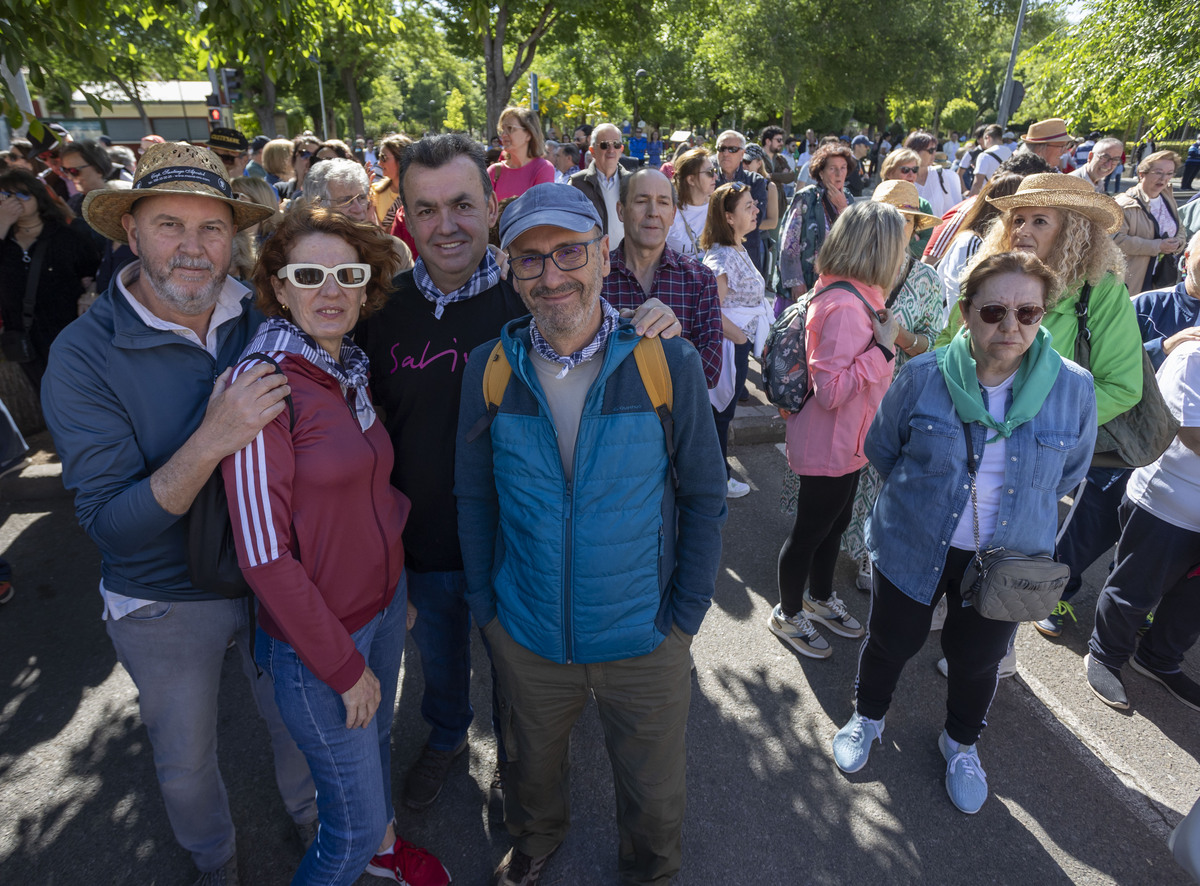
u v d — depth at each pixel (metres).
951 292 3.35
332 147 6.75
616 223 4.98
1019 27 14.59
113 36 4.97
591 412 1.67
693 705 2.89
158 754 1.92
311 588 1.56
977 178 8.25
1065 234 2.51
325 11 5.32
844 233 2.64
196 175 1.64
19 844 2.31
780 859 2.27
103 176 5.32
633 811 1.95
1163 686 2.99
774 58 26.89
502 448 1.75
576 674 1.84
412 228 2.04
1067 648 3.24
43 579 3.72
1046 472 2.12
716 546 1.81
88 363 1.63
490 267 2.14
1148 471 2.74
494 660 1.96
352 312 1.70
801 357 2.79
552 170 5.64
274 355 1.57
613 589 1.71
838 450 2.75
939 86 29.25
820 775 2.57
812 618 3.33
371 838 1.77
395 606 1.96
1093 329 2.51
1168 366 2.66
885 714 2.71
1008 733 2.74
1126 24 8.15
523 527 1.75
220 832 2.09
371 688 1.71
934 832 2.36
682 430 1.72
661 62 35.78
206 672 1.89
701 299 3.03
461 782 2.56
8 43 3.20
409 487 2.11
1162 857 2.27
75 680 3.03
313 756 1.72
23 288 4.23
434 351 2.06
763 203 7.51
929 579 2.25
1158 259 5.91
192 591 1.79
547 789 2.04
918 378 2.27
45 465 4.55
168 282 1.66
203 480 1.52
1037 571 2.04
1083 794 2.49
